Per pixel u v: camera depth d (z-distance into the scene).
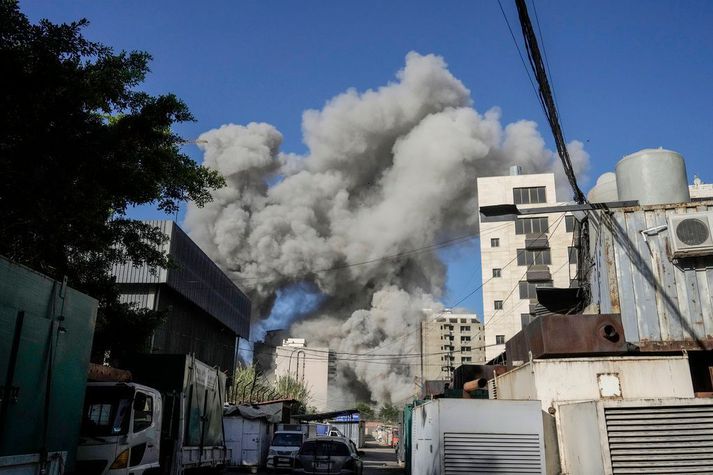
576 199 12.53
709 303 12.20
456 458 9.74
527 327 13.34
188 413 13.09
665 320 12.26
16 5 9.35
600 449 7.49
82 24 9.98
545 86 7.66
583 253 16.34
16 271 5.91
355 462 15.52
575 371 11.44
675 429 7.35
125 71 11.04
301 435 27.36
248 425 26.75
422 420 12.49
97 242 12.64
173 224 37.19
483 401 10.01
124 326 16.94
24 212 10.08
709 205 12.79
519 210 11.86
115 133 10.62
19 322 5.92
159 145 12.78
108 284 16.50
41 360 6.30
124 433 9.30
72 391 7.08
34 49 9.46
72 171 10.14
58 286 6.78
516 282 62.16
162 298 36.38
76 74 9.88
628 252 12.89
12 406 5.71
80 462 8.81
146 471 10.30
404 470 24.73
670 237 12.45
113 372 10.77
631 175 14.39
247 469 25.39
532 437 9.80
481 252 63.94
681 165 14.40
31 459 5.44
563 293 16.92
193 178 14.63
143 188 11.53
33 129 9.45
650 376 11.34
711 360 12.08
